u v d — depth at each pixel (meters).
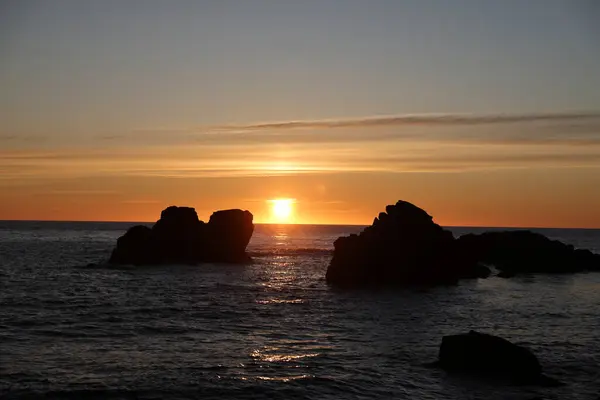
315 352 26.14
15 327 30.27
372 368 23.56
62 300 40.78
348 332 31.05
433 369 23.55
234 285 53.44
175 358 24.56
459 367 23.38
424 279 55.56
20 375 21.50
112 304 39.44
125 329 30.64
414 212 59.44
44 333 29.00
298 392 20.42
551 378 22.30
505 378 22.38
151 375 21.95
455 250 60.47
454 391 20.84
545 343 28.48
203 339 28.56
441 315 37.31
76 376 21.61
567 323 34.53
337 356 25.45
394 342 28.55
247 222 82.50
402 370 23.36
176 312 36.69
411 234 57.59
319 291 50.00
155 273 63.91
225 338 28.91
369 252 56.56
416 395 20.38
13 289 46.41
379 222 59.75
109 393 19.88
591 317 37.00
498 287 54.84
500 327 33.00
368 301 43.84
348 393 20.44
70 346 26.31
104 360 23.94
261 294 46.97
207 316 35.44
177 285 52.62
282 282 56.97
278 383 21.31
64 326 30.97
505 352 23.12
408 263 55.97
